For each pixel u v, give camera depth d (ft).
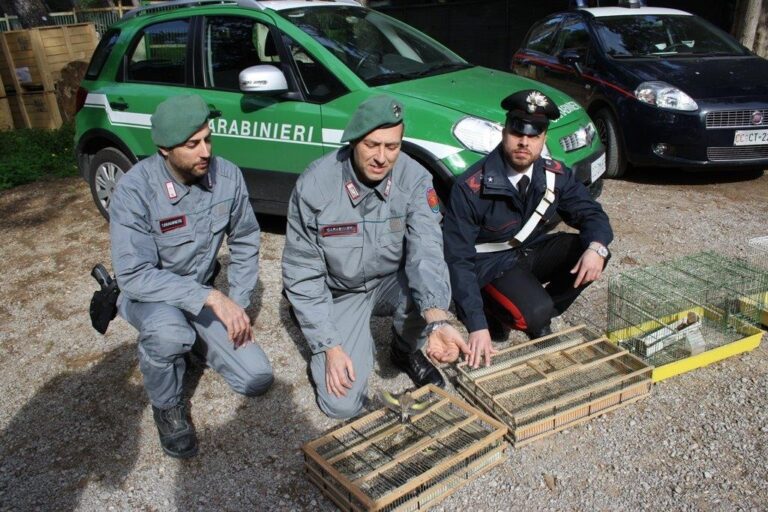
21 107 32.78
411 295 9.01
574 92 21.56
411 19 46.26
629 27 21.56
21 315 13.85
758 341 10.66
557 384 9.73
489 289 10.49
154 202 8.94
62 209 20.59
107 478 8.94
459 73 15.87
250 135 15.29
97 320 9.30
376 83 14.49
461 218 9.96
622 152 19.79
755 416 9.27
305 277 8.87
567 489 8.26
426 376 10.29
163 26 16.56
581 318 12.05
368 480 8.04
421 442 8.55
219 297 8.55
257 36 15.33
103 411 10.36
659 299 11.13
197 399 10.40
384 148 8.02
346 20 16.14
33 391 11.09
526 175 9.93
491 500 8.16
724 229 15.76
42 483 8.93
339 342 8.71
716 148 18.10
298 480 8.68
